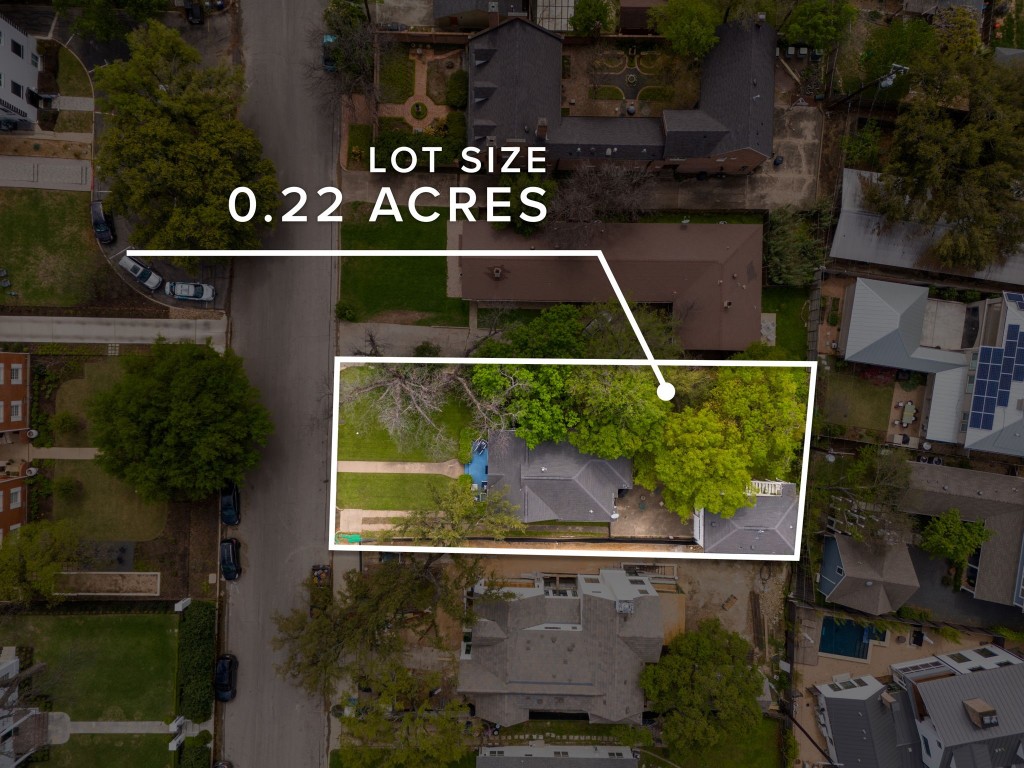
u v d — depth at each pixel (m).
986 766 33.56
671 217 37.31
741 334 35.34
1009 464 37.84
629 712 34.44
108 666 36.66
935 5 36.38
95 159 31.53
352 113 36.84
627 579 36.72
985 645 38.16
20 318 36.31
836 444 38.00
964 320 37.41
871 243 36.19
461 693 36.59
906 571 35.88
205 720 36.94
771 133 33.91
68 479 36.38
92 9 32.81
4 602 36.34
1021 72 32.31
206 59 36.69
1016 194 33.84
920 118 32.12
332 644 31.61
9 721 34.78
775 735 38.28
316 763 37.56
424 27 36.78
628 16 35.56
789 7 36.25
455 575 37.62
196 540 37.34
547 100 34.19
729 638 34.75
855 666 38.19
